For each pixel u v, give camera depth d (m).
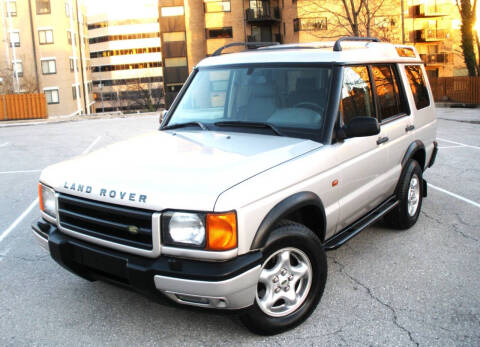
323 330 3.38
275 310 3.31
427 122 5.64
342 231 4.11
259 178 3.04
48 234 3.47
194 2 46.91
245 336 3.33
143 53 122.25
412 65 5.49
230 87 4.26
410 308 3.65
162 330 3.44
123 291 4.09
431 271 4.31
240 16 45.53
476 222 5.65
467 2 27.19
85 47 72.19
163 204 2.83
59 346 3.28
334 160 3.67
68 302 3.91
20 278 4.42
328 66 3.95
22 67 53.50
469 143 12.01
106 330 3.46
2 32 52.78
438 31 45.62
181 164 3.22
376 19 37.53
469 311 3.58
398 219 5.22
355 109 4.05
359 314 3.58
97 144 14.78
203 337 3.33
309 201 3.32
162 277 2.81
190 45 47.59
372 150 4.27
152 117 25.41
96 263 3.16
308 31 40.28
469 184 7.53
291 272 3.30
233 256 2.83
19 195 7.81
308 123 3.79
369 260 4.59
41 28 53.59
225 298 2.81
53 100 55.00
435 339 3.23
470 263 4.47
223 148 3.52
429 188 7.33
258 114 4.02
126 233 3.02
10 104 28.83
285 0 43.50
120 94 112.00
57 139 16.44
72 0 58.59
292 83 3.99
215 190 2.84
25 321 3.62
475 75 27.62
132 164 3.33
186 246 2.82
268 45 5.05
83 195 3.17
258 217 2.96
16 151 13.55
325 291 3.97
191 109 4.40
